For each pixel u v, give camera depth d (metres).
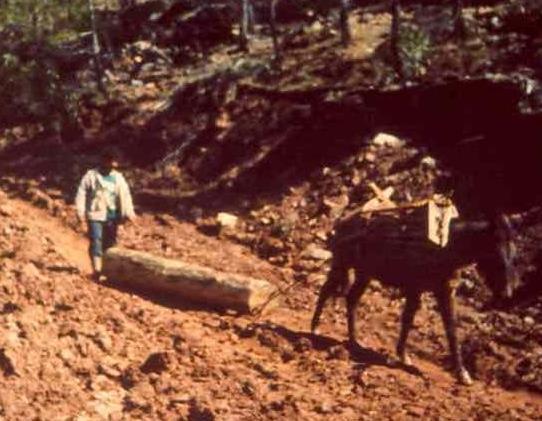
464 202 14.58
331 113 17.17
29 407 8.02
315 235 14.63
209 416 8.02
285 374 9.46
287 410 8.27
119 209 12.70
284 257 14.24
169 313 11.20
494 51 18.03
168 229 15.71
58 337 9.44
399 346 10.08
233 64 20.17
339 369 9.59
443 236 9.55
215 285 11.61
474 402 9.02
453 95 16.27
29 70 20.05
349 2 23.42
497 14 19.61
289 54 20.33
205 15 23.09
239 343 10.45
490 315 11.64
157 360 9.10
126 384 8.75
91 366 8.95
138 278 12.02
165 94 19.77
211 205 16.48
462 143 15.55
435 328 11.39
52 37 21.48
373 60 18.58
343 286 10.46
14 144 19.33
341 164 16.23
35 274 11.02
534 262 12.52
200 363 9.38
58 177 17.98
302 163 16.67
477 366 10.27
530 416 8.77
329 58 19.38
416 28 19.45
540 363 10.25
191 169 17.61
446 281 9.68
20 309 9.88
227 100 18.67
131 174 17.89
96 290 11.52
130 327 10.17
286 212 15.59
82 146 18.97
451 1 21.89
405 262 9.80
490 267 9.48
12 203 16.84
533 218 13.41
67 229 15.73
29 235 14.00
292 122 17.58
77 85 20.88
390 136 16.28
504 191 14.44
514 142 15.12
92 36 21.11
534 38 18.31
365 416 8.33
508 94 15.70
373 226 10.10
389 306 12.20
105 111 19.66
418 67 17.86
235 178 16.95
